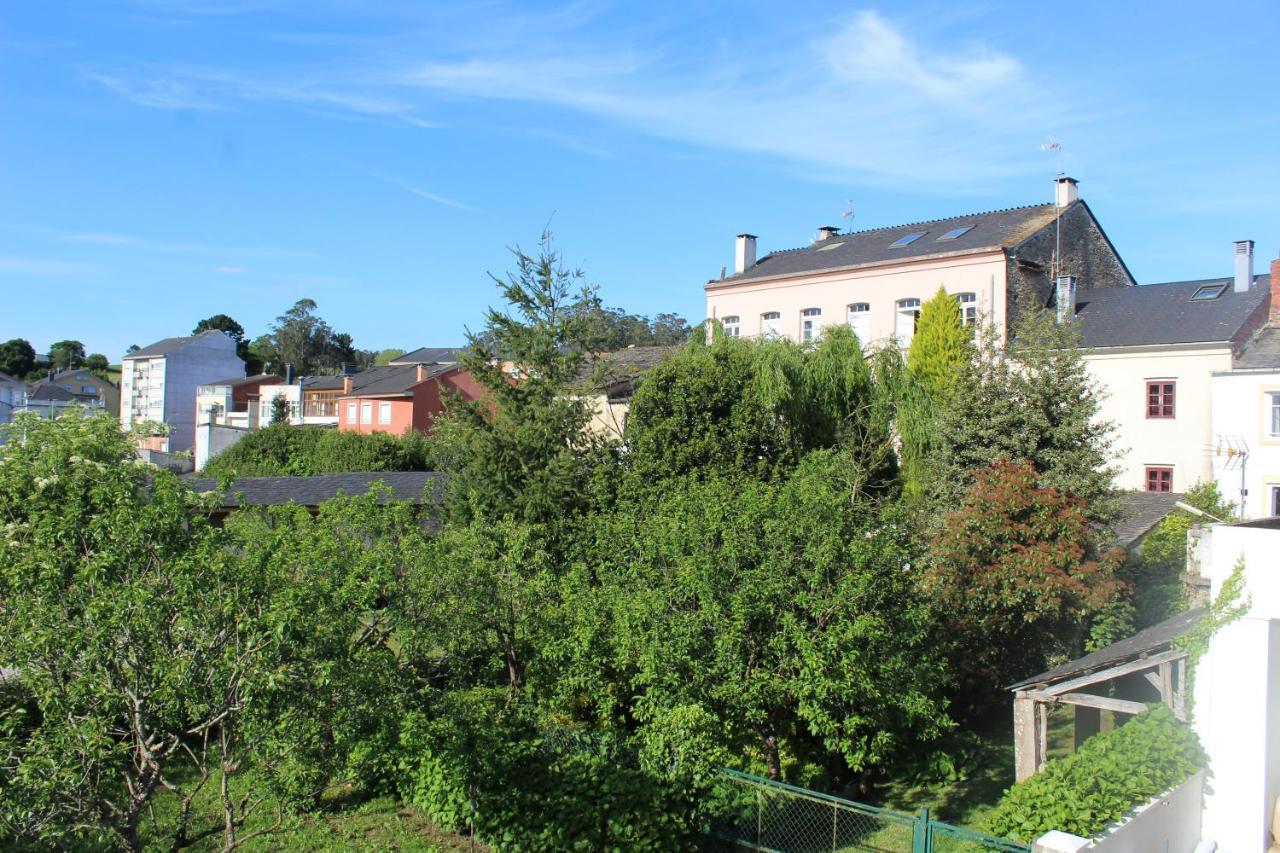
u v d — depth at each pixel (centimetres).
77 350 11400
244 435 4744
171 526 729
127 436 1095
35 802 644
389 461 4372
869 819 1154
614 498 1931
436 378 5469
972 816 1240
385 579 961
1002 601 1484
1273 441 2531
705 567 1156
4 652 696
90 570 672
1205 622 973
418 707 1081
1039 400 1972
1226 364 2639
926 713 1216
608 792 1055
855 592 1126
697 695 1131
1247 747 947
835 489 1498
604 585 1339
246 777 1238
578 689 1354
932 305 2830
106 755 686
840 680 1107
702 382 2050
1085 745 985
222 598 710
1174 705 1045
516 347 2086
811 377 2283
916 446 2244
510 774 1123
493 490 1959
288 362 10256
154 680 701
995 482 1586
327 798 1226
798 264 3478
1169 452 2739
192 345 7894
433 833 1138
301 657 726
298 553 963
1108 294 3131
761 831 1057
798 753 1335
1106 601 1537
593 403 2191
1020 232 3036
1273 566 941
